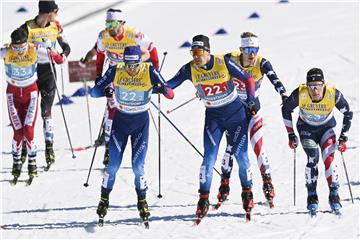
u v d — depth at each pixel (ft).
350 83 147.54
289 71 160.66
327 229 74.74
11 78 97.96
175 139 118.01
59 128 130.62
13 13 234.79
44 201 90.48
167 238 74.74
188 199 88.58
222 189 85.56
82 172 103.35
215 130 78.59
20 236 77.30
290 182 92.32
